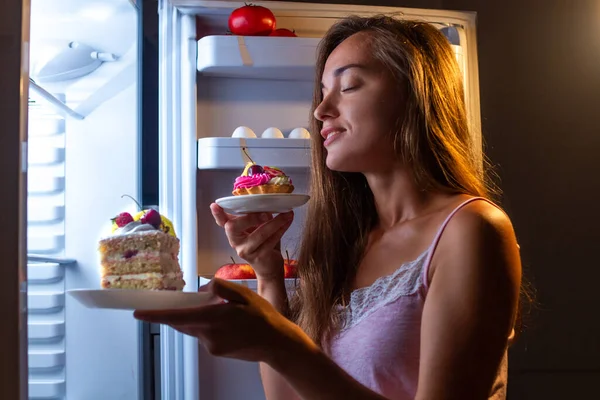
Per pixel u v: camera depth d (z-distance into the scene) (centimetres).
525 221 223
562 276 223
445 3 225
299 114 191
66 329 174
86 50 165
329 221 109
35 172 175
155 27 184
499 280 81
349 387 74
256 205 108
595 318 223
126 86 178
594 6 231
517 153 225
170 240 101
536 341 220
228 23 185
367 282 98
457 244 83
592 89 230
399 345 87
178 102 177
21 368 70
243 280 164
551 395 219
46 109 166
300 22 189
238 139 174
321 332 99
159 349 180
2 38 72
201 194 183
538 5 230
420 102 98
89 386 175
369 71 98
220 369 175
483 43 227
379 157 99
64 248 175
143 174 180
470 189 99
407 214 99
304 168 181
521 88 227
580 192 227
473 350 77
